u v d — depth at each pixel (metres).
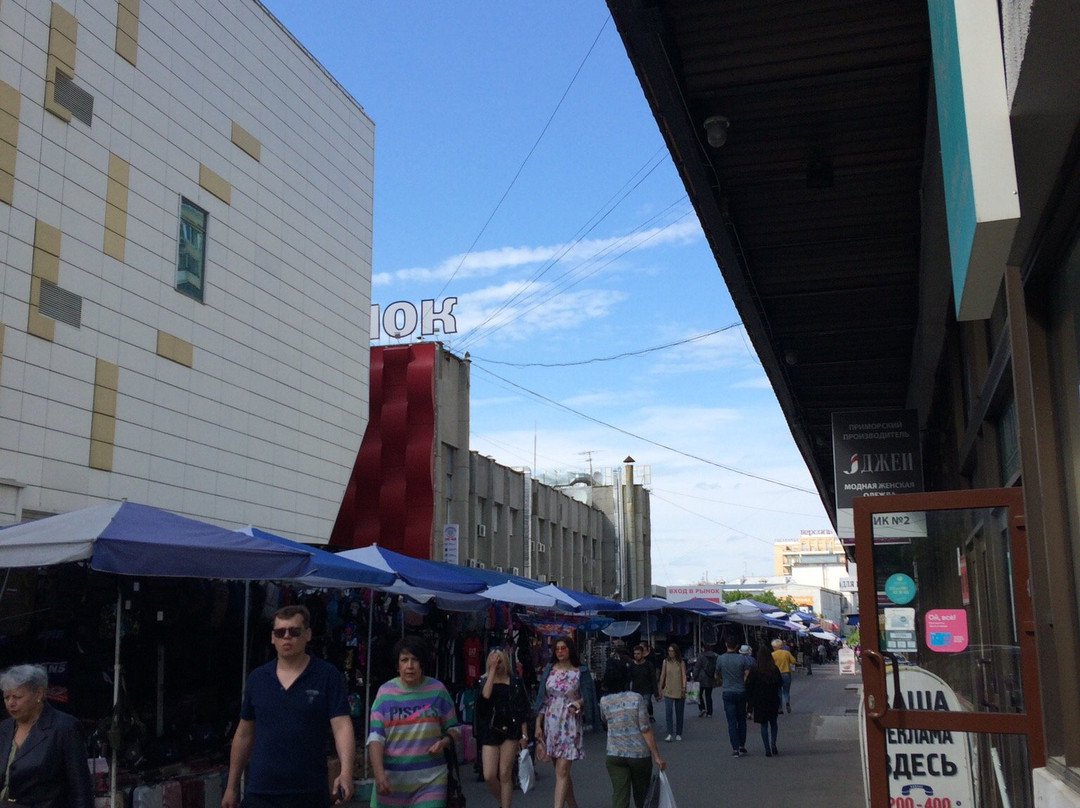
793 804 11.07
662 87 8.30
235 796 5.62
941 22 4.70
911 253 11.90
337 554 13.41
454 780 6.41
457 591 13.43
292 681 5.54
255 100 20.20
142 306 16.59
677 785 12.64
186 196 17.86
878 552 7.23
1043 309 4.88
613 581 52.16
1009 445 8.20
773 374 16.14
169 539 8.56
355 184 24.41
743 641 42.19
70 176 15.15
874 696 6.99
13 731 5.57
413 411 29.58
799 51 8.00
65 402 14.83
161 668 11.16
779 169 9.97
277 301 20.64
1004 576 7.12
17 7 14.30
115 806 8.77
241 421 19.16
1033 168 4.20
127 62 16.52
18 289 14.09
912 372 15.91
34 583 10.65
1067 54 3.57
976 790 6.82
